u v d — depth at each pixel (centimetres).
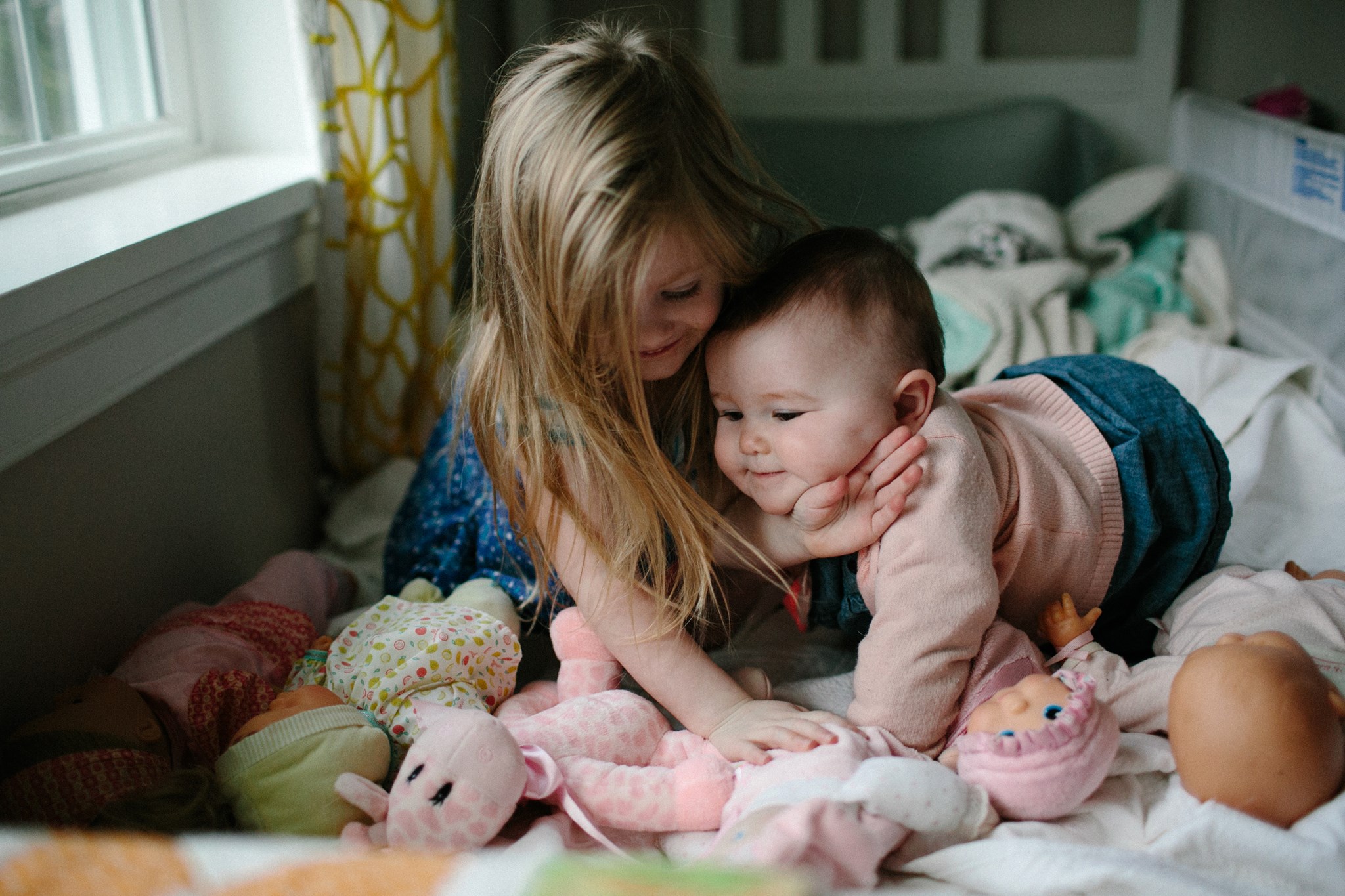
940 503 86
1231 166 193
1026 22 251
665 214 83
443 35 157
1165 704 84
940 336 95
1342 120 240
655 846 81
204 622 101
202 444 121
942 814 71
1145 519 98
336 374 150
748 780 79
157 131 146
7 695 87
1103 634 106
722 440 93
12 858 50
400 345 151
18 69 120
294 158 155
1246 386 141
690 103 90
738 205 91
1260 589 94
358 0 138
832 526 91
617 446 92
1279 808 70
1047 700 78
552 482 93
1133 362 110
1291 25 238
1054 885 66
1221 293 192
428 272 159
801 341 86
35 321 85
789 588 97
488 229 94
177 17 151
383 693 88
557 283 85
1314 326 156
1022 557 94
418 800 74
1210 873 68
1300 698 70
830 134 238
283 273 140
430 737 77
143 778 81
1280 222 170
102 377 98
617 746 87
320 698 86
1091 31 248
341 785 76
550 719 87
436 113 155
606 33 100
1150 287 188
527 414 93
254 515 136
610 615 93
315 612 114
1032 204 203
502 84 100
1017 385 107
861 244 91
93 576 100
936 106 252
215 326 121
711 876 50
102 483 101
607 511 94
